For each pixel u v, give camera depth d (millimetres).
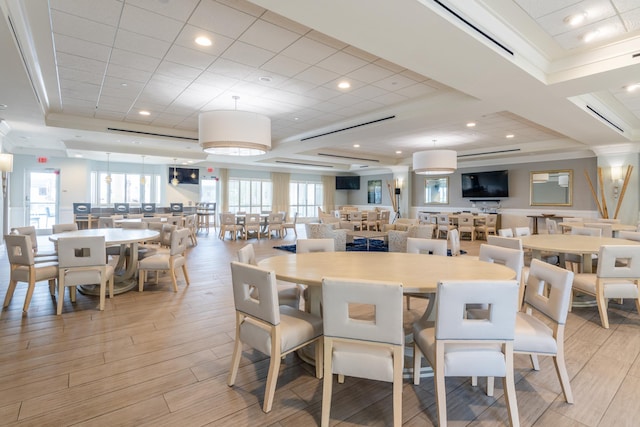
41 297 4113
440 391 1728
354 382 2266
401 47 3066
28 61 3670
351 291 1707
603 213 8328
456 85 3998
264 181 15727
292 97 5309
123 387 2168
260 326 2051
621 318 3453
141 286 4422
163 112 6266
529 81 3857
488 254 3100
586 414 1910
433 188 13219
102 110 6152
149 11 2918
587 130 6402
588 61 3668
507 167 11078
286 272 2379
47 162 10844
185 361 2529
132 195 13141
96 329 3127
